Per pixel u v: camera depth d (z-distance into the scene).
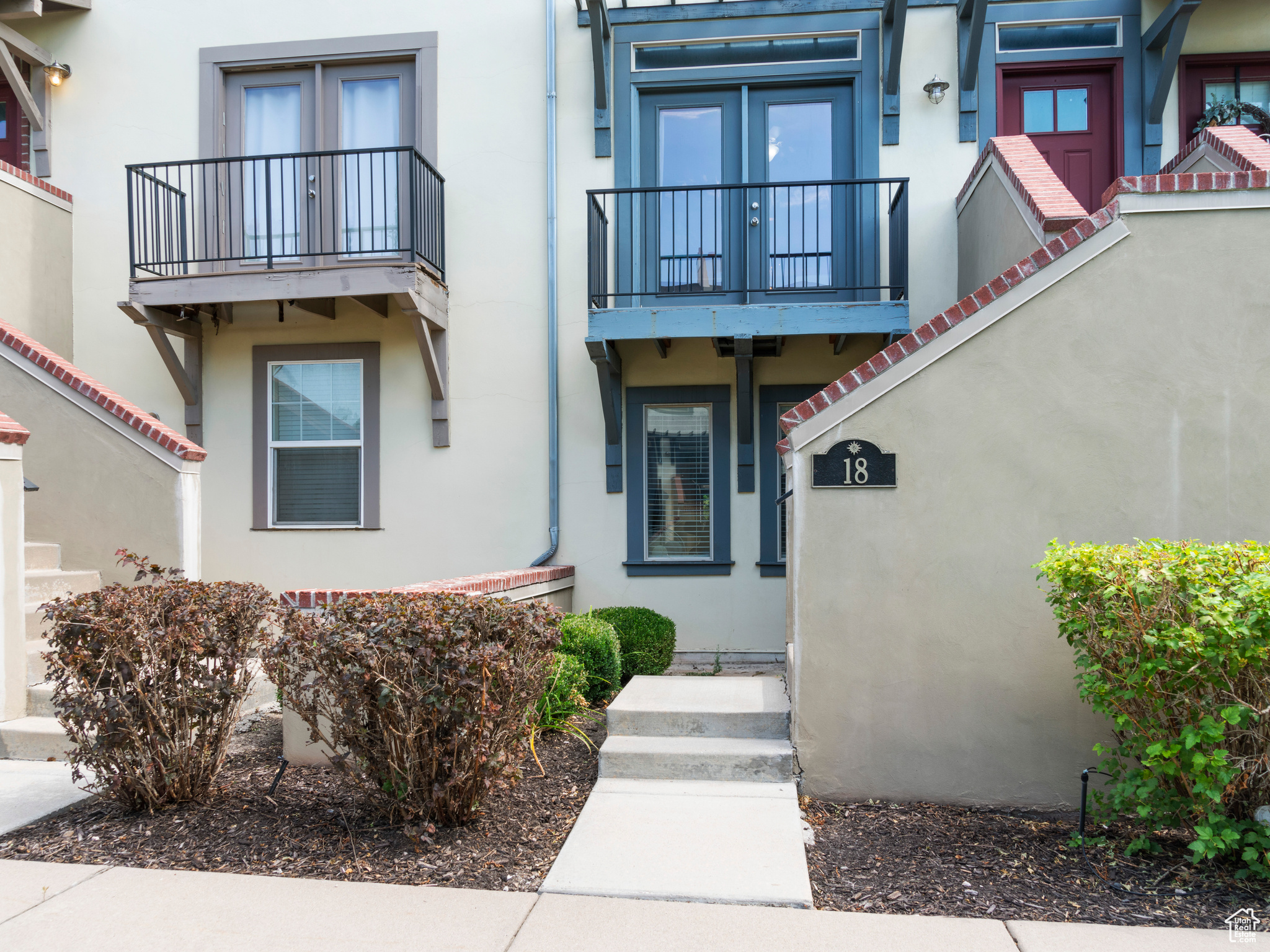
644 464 7.80
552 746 5.04
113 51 8.29
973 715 4.29
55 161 8.32
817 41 7.66
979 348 4.34
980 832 3.94
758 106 7.79
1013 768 4.25
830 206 7.56
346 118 8.15
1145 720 3.61
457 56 7.97
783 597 7.58
